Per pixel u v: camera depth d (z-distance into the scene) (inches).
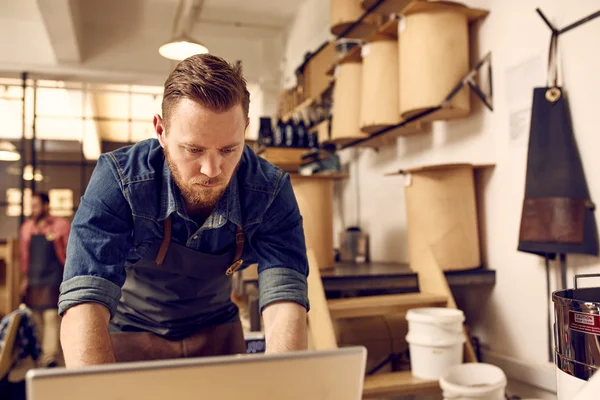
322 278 102.1
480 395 72.7
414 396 106.0
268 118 186.4
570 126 84.7
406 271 111.3
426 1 100.0
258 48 295.4
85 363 40.5
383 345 109.2
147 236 52.9
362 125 125.5
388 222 152.2
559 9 88.1
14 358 127.8
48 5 194.5
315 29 223.6
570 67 85.3
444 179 104.1
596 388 26.6
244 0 240.2
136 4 247.4
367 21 142.7
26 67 263.6
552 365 89.0
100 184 49.5
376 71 122.3
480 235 109.1
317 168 150.3
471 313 113.3
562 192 82.8
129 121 306.5
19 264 209.2
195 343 61.2
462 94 103.4
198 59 43.6
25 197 280.8
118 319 61.2
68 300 44.2
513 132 98.7
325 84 174.6
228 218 53.1
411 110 105.4
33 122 279.4
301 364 26.3
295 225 56.8
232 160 44.6
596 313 37.1
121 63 274.1
